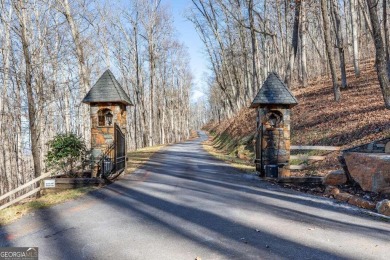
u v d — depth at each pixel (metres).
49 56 20.98
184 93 64.12
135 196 8.09
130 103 12.02
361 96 19.59
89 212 6.68
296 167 10.88
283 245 4.64
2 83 21.69
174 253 4.39
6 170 20.84
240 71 43.88
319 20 34.97
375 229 5.38
